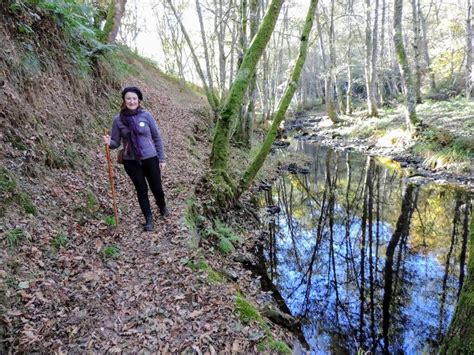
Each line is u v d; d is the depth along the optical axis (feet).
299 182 42.65
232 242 22.30
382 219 31.01
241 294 14.94
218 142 26.61
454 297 19.11
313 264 23.27
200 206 21.95
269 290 19.62
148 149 15.90
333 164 50.88
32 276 11.16
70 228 14.49
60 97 21.24
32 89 18.34
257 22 38.91
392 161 48.65
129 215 17.70
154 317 10.78
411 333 16.37
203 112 62.03
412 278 21.38
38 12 21.75
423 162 44.68
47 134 17.81
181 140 36.65
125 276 12.77
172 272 13.17
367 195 37.47
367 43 71.92
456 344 10.10
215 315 11.16
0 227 11.78
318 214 32.55
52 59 22.03
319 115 114.83
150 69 77.00
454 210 31.27
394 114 66.80
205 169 28.91
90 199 16.97
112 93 31.53
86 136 21.93
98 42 28.86
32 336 9.20
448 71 83.35
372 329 16.56
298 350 13.99
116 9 34.53
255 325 11.25
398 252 24.89
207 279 13.05
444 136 44.57
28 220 13.03
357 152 57.26
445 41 83.30
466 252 24.22
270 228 28.81
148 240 15.46
